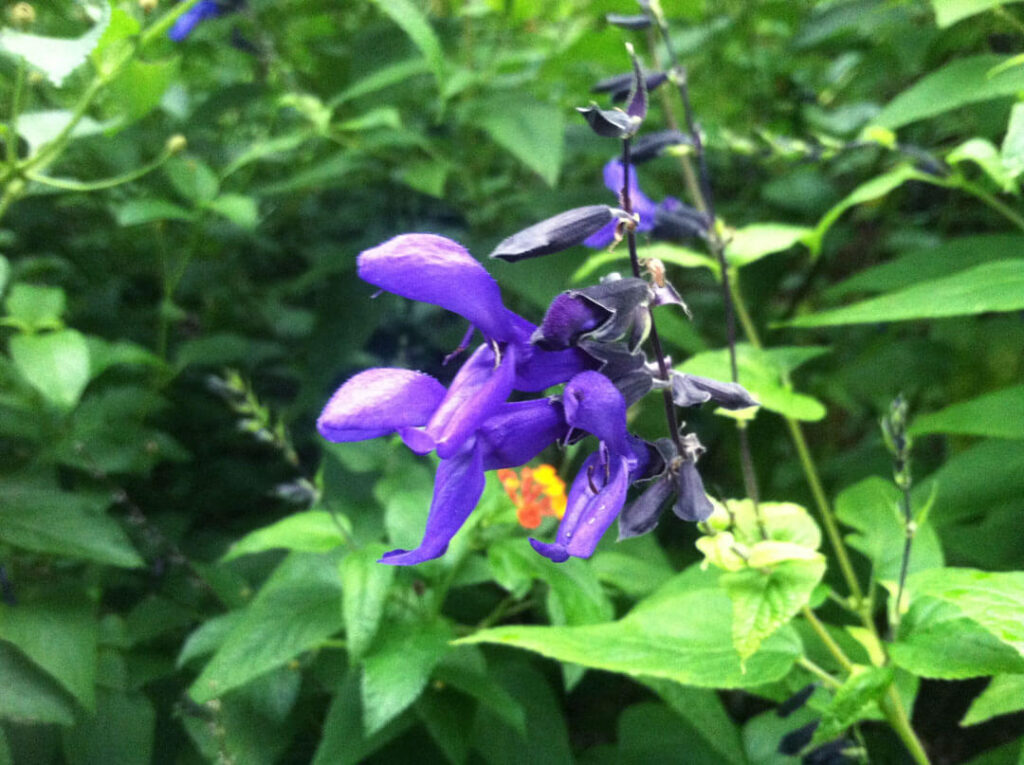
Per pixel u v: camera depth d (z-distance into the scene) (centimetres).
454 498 16
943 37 42
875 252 54
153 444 41
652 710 36
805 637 29
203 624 35
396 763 33
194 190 39
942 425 30
